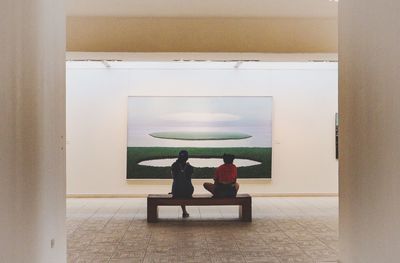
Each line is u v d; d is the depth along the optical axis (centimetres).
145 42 863
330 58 936
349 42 500
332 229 837
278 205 1147
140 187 1297
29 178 418
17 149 387
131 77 1296
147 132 1296
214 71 1303
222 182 917
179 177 927
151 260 623
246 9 809
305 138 1312
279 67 1305
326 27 873
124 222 909
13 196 376
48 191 480
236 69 1305
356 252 475
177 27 865
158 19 864
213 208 1100
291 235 785
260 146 1305
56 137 514
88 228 847
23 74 404
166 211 1052
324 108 1315
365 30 446
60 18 535
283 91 1310
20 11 395
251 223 898
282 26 872
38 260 443
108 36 862
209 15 850
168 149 1296
